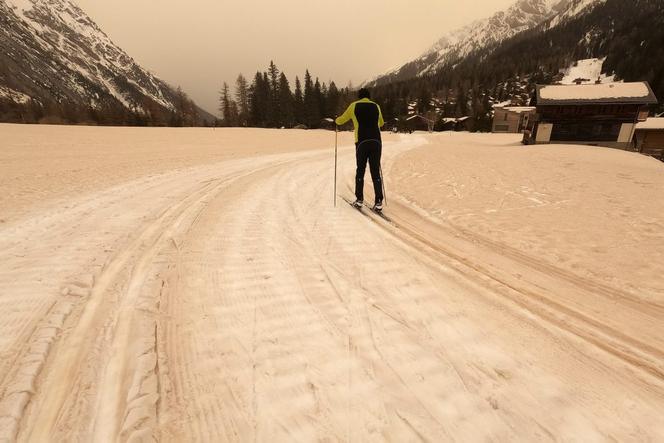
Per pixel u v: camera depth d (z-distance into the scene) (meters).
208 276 2.56
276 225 3.87
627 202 5.02
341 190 6.03
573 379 1.63
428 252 3.20
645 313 2.23
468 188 6.15
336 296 2.34
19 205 4.54
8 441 1.23
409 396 1.50
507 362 1.73
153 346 1.76
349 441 1.29
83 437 1.26
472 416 1.40
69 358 1.65
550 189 5.97
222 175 7.47
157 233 3.49
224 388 1.52
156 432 1.29
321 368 1.65
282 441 1.28
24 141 14.80
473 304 2.29
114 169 8.10
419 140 30.59
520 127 64.00
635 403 1.49
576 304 2.32
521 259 3.07
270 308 2.16
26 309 2.04
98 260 2.79
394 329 1.98
